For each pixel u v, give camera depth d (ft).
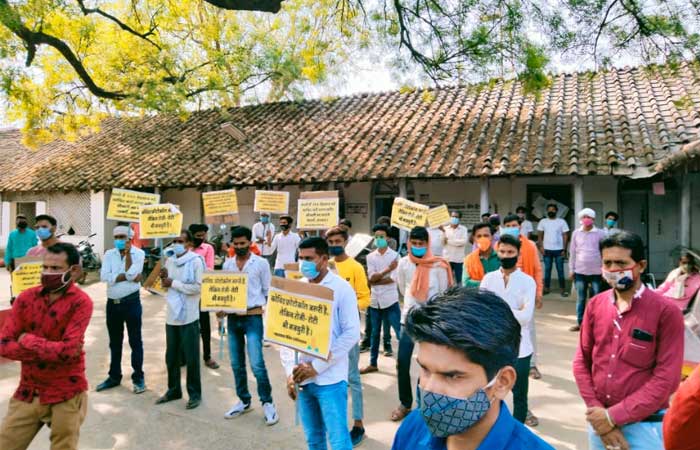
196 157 51.26
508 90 48.14
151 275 17.58
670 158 28.99
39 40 33.78
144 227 18.17
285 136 51.13
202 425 15.52
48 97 45.16
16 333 10.91
